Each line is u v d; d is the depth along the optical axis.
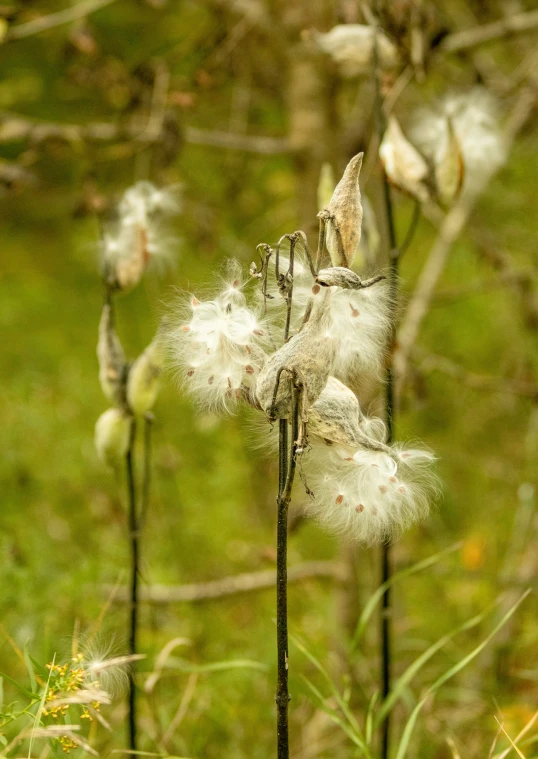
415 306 5.48
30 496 5.82
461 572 5.01
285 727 2.16
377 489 2.07
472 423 7.00
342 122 5.98
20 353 8.30
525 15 5.64
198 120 6.85
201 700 4.13
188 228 5.98
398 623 4.96
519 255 7.05
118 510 5.61
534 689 4.66
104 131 5.16
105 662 2.52
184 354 2.11
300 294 2.09
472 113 3.66
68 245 10.04
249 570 5.74
